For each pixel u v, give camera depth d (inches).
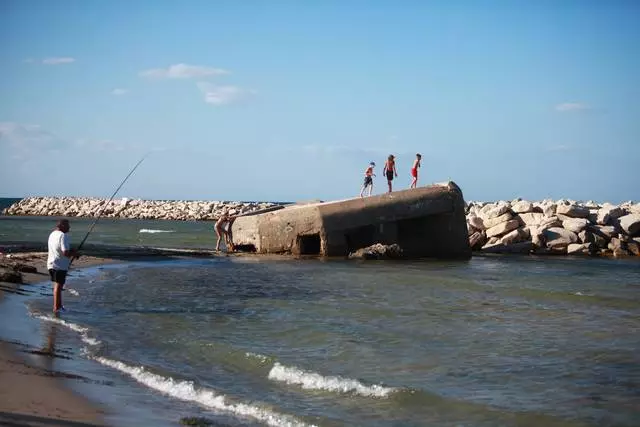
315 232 956.6
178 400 283.6
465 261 955.3
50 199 3284.9
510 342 413.1
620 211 1187.3
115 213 2942.9
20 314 448.8
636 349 396.8
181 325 448.5
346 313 503.2
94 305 515.8
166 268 805.2
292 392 305.7
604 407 290.5
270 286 652.7
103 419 244.1
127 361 345.7
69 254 460.1
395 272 787.4
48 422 232.7
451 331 444.5
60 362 327.6
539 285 686.5
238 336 418.3
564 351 390.6
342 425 262.5
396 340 414.0
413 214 962.1
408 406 287.6
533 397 303.7
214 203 2933.1
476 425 268.2
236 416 266.2
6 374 289.4
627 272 832.3
